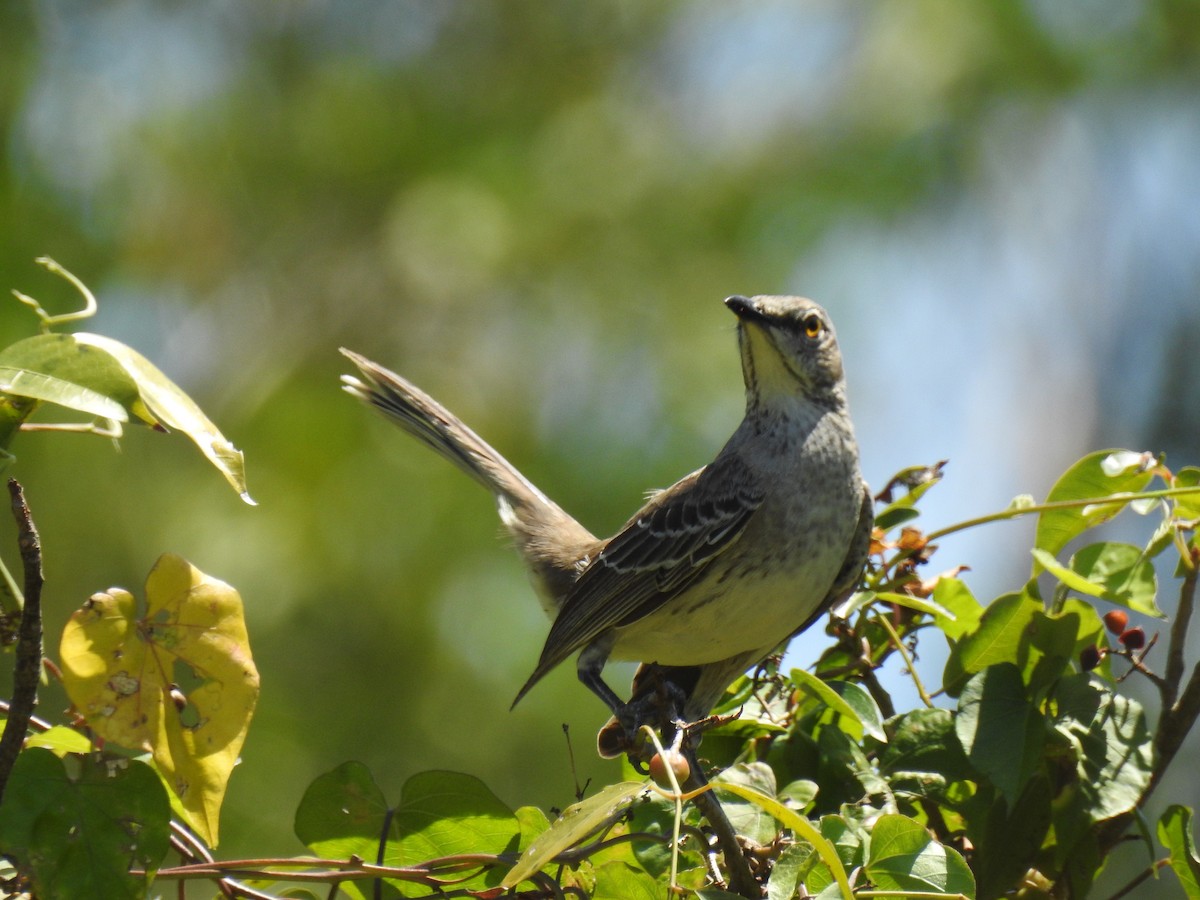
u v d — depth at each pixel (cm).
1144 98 1452
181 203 1343
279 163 1383
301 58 1416
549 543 818
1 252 1198
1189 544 549
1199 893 487
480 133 1379
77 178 1288
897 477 596
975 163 1400
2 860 434
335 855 484
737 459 686
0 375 393
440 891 439
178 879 426
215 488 1225
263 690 1148
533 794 1141
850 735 524
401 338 1336
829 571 674
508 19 1426
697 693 692
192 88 1377
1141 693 1292
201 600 423
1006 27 1308
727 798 478
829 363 689
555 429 1258
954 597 562
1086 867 486
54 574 1163
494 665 1177
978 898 486
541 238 1320
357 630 1195
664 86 1409
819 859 425
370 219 1382
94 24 1347
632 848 492
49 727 418
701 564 673
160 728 416
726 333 1252
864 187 1300
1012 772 477
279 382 1313
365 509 1223
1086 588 514
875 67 1324
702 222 1308
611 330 1277
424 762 1148
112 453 1195
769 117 1355
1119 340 1773
